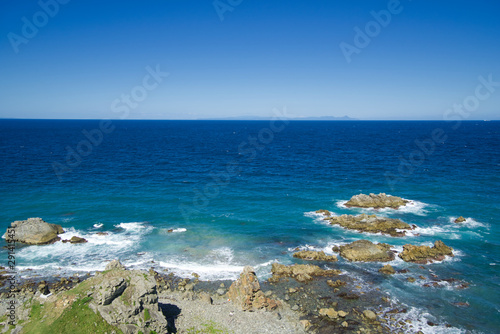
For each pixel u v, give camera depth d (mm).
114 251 44906
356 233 51281
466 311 31969
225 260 42844
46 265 40656
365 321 30422
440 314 31469
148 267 40750
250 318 30703
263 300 32312
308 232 51781
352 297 34250
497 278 38000
